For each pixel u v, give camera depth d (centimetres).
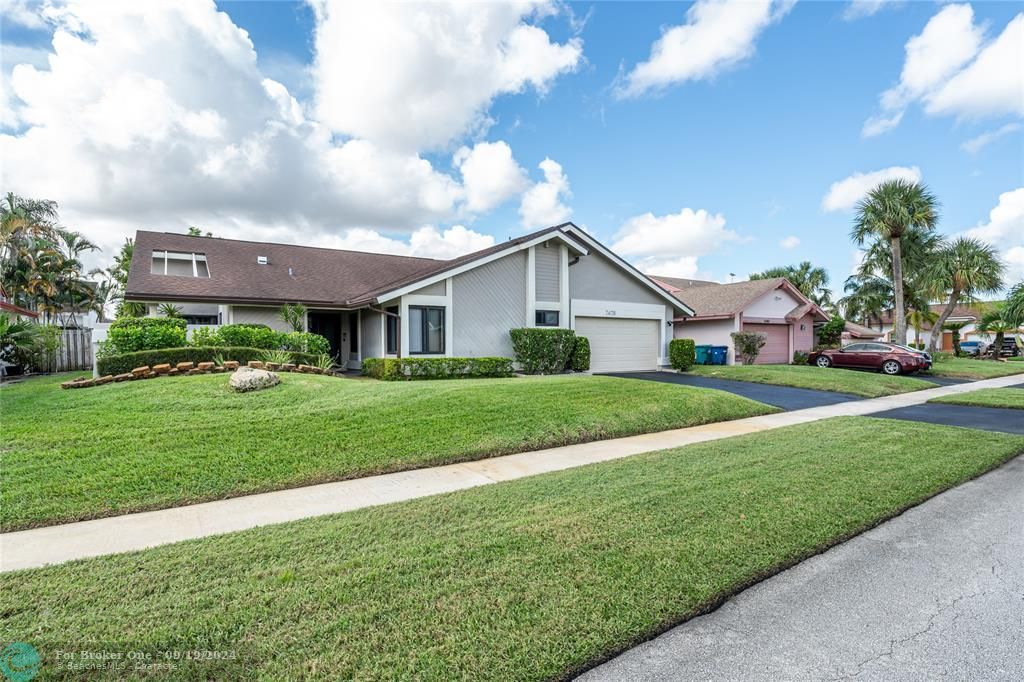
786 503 467
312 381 1005
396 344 1502
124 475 530
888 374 1905
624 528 406
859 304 3180
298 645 254
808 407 1159
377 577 324
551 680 235
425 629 268
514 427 775
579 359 1688
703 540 384
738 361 2306
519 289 1670
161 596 303
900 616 293
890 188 2212
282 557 357
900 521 444
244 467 573
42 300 3450
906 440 744
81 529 423
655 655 255
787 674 241
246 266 1745
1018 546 392
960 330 4003
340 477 578
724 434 836
